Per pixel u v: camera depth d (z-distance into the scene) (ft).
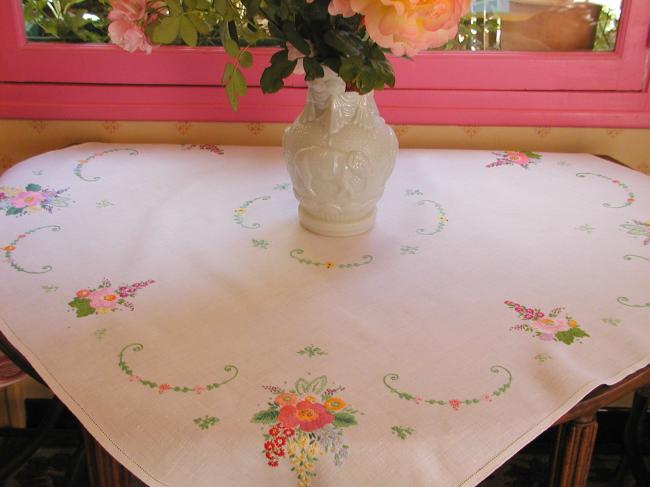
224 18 3.34
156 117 5.51
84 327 3.19
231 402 2.74
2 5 5.25
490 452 2.56
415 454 2.54
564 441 3.23
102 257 3.78
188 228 4.13
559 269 3.70
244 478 2.51
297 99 5.46
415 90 5.47
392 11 3.00
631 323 3.25
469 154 5.35
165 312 3.31
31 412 6.35
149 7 3.42
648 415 6.25
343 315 3.30
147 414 2.69
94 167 4.98
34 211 4.28
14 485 5.82
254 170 5.00
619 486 5.57
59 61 5.39
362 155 3.71
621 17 5.27
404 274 3.65
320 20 3.39
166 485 2.50
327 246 3.94
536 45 5.44
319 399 2.75
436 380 2.86
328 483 2.49
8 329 3.18
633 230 4.14
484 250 3.90
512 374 2.91
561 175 4.95
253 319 3.27
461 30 5.40
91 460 3.22
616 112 5.44
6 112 5.46
